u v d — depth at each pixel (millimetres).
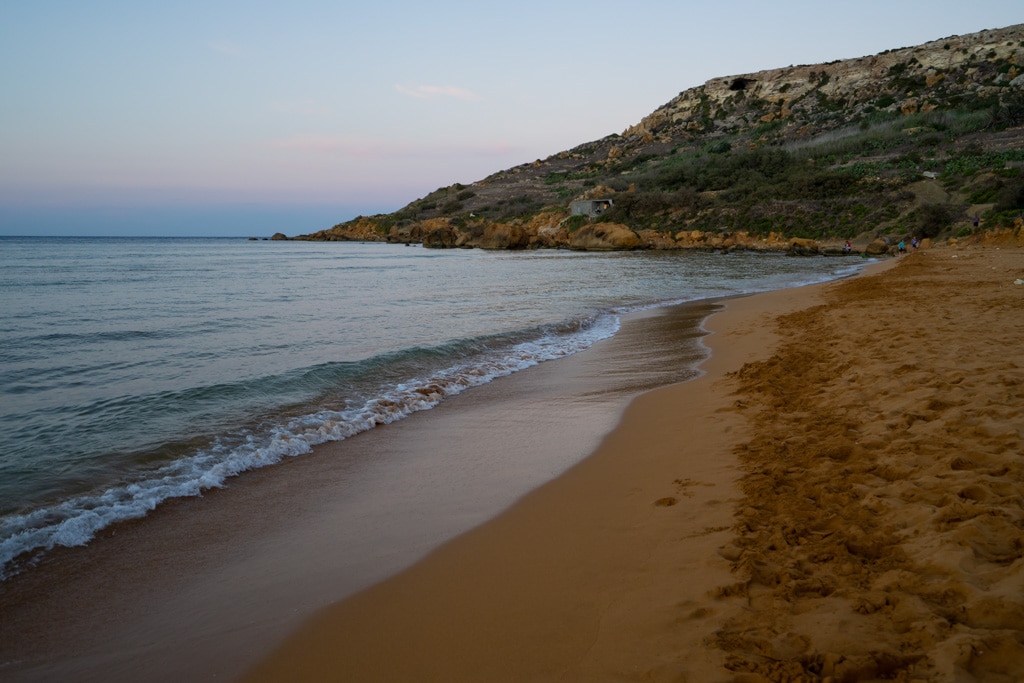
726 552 3629
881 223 51281
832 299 17266
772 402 7039
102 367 10391
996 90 86938
